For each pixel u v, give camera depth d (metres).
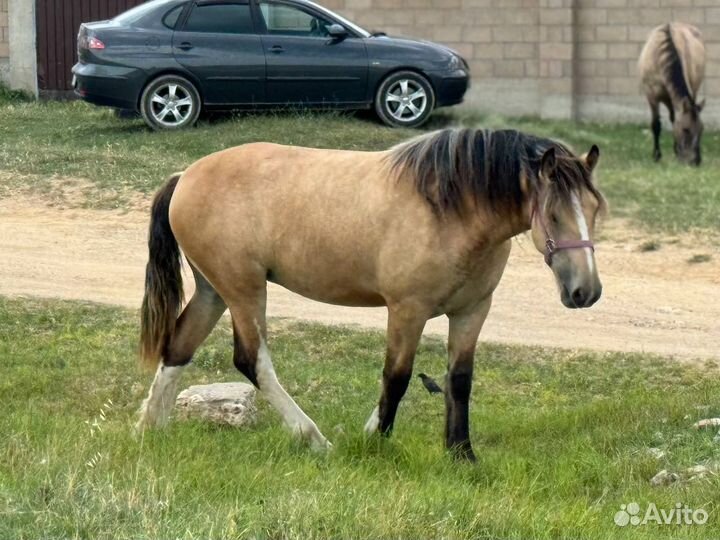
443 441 6.74
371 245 6.36
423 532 4.92
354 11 22.11
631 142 19.59
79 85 16.19
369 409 7.88
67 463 5.54
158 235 7.02
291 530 4.78
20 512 4.80
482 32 21.75
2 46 20.27
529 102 21.78
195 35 16.23
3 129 16.81
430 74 16.83
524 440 7.16
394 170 6.34
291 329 9.55
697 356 9.20
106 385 8.23
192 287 10.57
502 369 8.92
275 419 7.55
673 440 6.75
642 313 10.43
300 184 6.61
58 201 13.50
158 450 6.13
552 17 21.42
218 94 16.33
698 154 17.59
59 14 20.19
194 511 5.05
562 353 9.21
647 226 13.10
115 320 9.66
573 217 5.79
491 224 6.12
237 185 6.73
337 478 5.70
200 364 8.77
